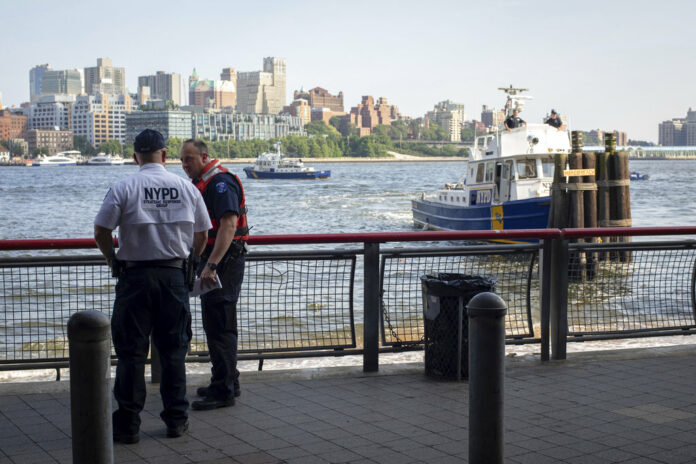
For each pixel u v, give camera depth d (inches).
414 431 184.1
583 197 726.5
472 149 995.9
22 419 190.9
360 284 503.2
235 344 207.5
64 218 1769.2
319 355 241.8
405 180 4185.5
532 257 256.2
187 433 183.6
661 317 307.9
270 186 3373.5
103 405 120.0
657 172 5226.4
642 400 208.5
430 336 233.8
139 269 179.5
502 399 134.8
